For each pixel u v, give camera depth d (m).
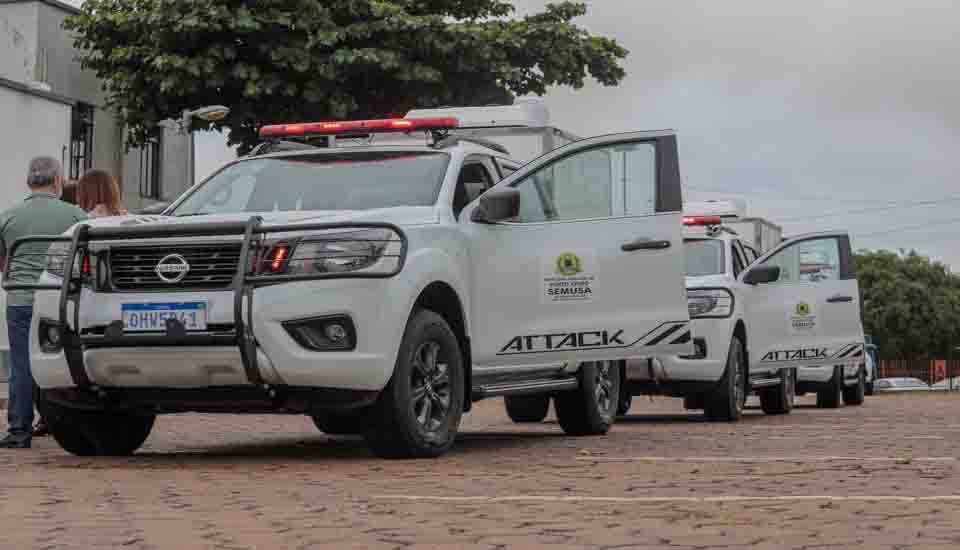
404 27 28.45
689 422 15.24
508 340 9.49
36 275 10.08
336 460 8.66
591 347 9.73
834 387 21.55
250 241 8.10
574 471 7.75
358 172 9.79
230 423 13.62
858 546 4.83
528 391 10.51
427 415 8.80
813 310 17.09
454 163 9.80
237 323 7.99
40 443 10.66
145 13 28.09
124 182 32.69
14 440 10.14
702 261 15.74
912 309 100.56
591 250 9.77
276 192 9.72
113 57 28.45
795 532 5.18
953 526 5.32
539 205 9.73
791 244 17.00
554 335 9.64
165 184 34.34
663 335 9.87
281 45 27.91
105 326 8.38
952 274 102.81
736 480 7.14
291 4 27.97
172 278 8.27
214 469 8.02
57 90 30.31
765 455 8.95
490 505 6.08
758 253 18.25
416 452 8.70
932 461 8.23
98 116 31.73
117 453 9.36
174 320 8.16
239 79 28.02
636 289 9.85
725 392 15.07
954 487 6.75
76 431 9.15
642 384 15.00
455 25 28.84
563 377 11.34
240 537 5.15
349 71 28.11
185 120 26.31
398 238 8.49
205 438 11.48
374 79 29.09
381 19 28.98
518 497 6.34
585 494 6.53
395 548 4.86
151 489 6.87
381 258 8.37
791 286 16.89
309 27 27.88
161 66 27.48
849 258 17.61
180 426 13.09
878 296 100.81
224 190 9.91
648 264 9.87
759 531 5.21
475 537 5.11
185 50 28.11
